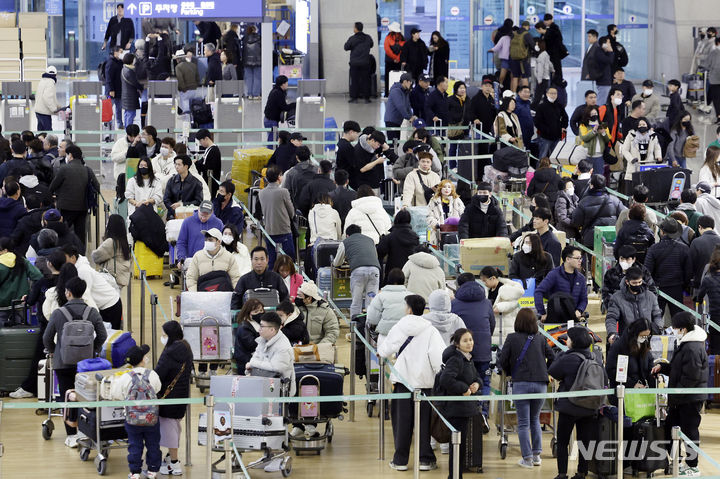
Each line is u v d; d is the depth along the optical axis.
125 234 30.14
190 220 31.66
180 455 23.89
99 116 47.94
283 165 39.50
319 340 26.28
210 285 28.41
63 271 25.30
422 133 39.69
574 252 26.48
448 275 33.75
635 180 37.09
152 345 29.20
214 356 26.62
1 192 35.62
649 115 49.25
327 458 23.78
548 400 24.75
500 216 32.66
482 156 43.22
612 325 25.55
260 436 22.31
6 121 48.34
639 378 23.19
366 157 38.38
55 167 38.50
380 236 31.25
